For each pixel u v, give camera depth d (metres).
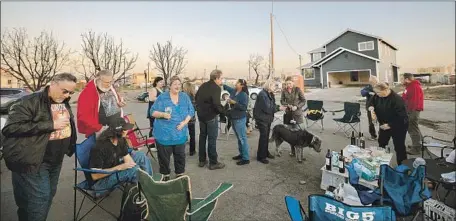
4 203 3.45
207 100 4.49
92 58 19.25
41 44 17.62
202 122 4.69
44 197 2.46
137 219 2.49
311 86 33.94
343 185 3.21
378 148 4.29
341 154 3.81
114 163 3.02
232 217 3.05
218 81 4.50
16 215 3.16
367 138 6.59
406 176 2.46
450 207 2.60
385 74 29.98
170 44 27.72
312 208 1.91
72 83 2.51
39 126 2.26
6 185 4.03
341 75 33.81
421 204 2.40
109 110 3.97
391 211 1.75
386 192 2.47
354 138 4.92
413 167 3.16
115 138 3.08
